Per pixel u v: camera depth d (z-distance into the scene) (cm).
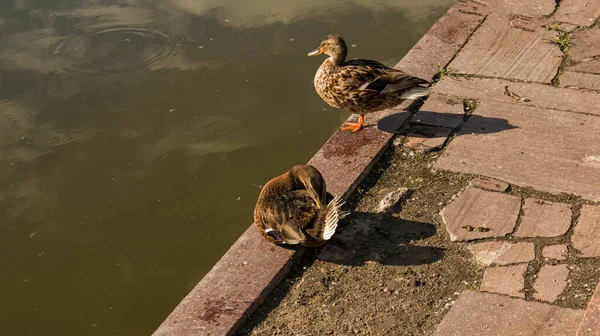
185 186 491
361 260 373
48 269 452
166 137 523
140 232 468
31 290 442
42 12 654
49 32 621
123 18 638
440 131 435
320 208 369
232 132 523
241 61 581
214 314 352
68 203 486
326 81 430
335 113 536
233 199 482
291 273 371
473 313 346
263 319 354
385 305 354
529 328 339
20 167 508
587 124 433
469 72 476
